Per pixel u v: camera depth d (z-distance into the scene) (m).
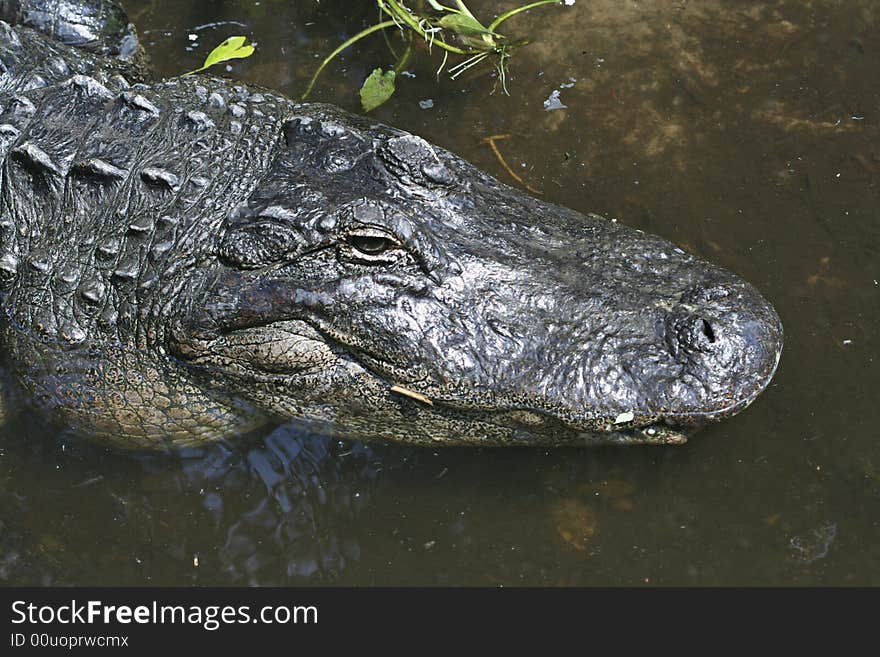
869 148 1.93
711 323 1.70
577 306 1.72
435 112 1.99
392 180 1.75
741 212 1.89
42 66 1.90
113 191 1.78
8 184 1.80
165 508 1.76
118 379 1.76
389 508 1.76
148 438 1.79
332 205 1.72
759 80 1.99
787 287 1.84
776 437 1.77
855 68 2.00
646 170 1.93
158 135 1.80
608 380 1.70
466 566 1.73
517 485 1.76
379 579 1.72
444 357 1.71
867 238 1.87
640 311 1.72
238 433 1.80
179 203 1.76
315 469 1.78
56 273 1.77
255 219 1.73
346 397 1.75
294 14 2.09
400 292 1.71
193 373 1.75
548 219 1.78
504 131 1.97
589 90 1.99
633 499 1.75
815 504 1.74
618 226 1.79
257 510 1.76
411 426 1.76
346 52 2.05
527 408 1.71
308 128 1.78
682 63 2.01
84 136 1.81
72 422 1.79
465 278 1.72
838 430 1.77
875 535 1.72
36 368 1.78
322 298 1.71
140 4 2.11
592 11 2.05
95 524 1.75
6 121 1.82
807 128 1.95
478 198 1.77
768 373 1.70
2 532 1.75
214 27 2.08
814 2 2.05
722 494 1.75
